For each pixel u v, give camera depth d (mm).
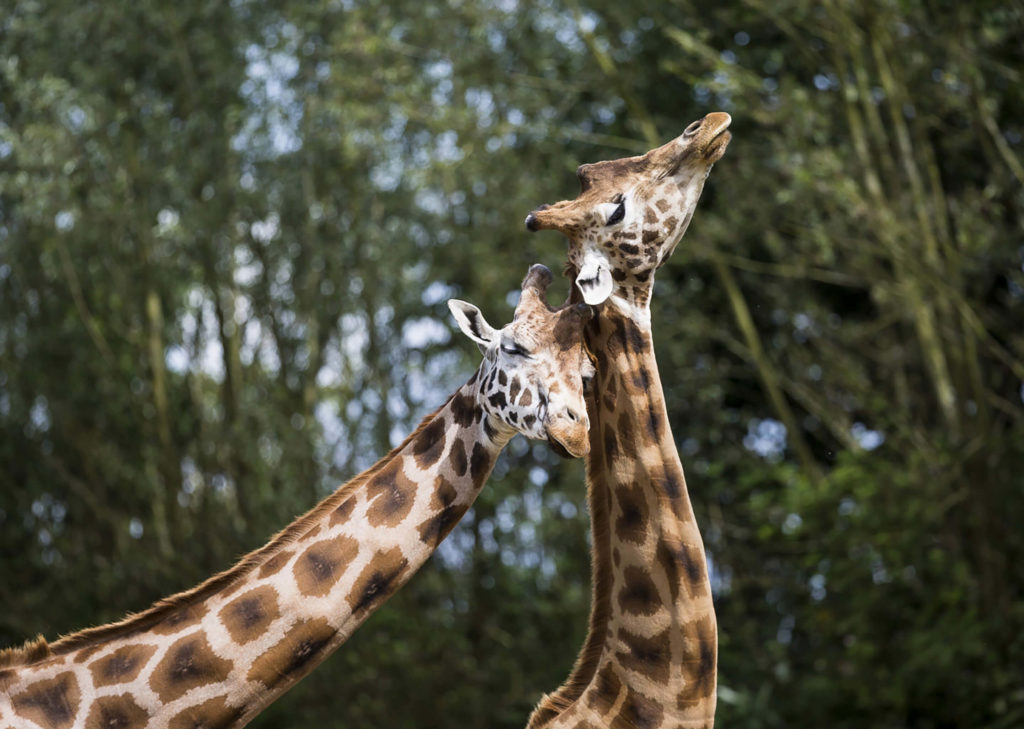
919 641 14250
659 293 17984
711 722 4316
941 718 15023
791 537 15781
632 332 4246
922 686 14500
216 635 4137
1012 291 17812
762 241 17266
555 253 15828
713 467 17016
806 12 15055
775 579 17516
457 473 4285
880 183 16375
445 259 16922
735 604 17969
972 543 15570
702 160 4137
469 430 4297
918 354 17641
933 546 15352
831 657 16078
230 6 16422
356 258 17656
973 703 14422
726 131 4121
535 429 4027
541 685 16797
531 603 18078
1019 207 15086
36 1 16703
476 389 4281
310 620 4145
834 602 16062
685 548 4234
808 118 14375
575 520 17359
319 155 16562
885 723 15211
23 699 4078
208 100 16641
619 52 17297
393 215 17484
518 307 4145
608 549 4418
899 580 14953
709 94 18016
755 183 15703
